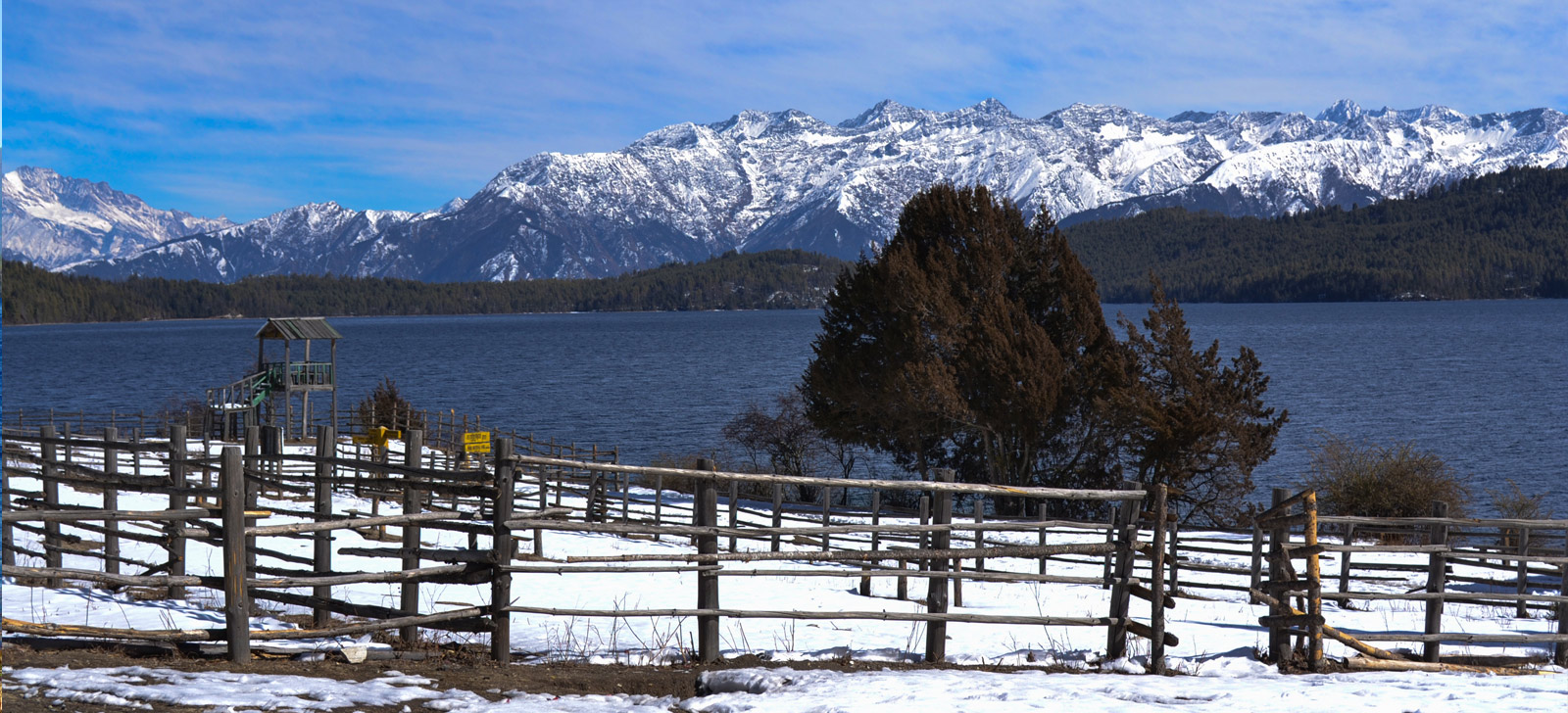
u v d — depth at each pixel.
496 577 7.81
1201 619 11.80
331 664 7.47
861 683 7.04
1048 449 30.78
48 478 9.73
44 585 10.12
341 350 156.12
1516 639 8.70
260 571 9.10
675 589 12.63
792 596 12.19
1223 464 28.45
